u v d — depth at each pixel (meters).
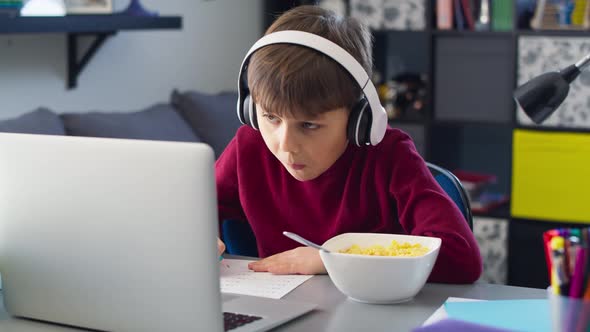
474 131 4.21
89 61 3.24
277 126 1.40
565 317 1.01
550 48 3.61
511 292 1.34
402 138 1.58
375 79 4.14
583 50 3.55
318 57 1.34
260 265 1.48
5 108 2.93
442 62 3.85
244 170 1.68
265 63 1.35
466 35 3.78
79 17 2.84
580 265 1.00
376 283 1.26
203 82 3.91
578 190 3.60
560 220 3.65
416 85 4.04
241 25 4.15
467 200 1.66
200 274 1.09
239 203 1.76
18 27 2.60
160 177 1.09
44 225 1.20
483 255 3.78
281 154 1.42
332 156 1.43
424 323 1.16
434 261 1.30
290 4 4.18
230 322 1.18
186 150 1.07
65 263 1.19
